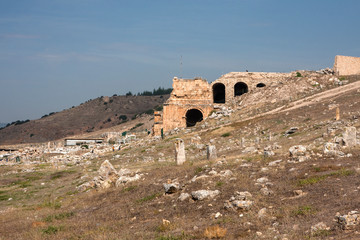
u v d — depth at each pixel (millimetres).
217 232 16625
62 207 31656
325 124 51500
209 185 25094
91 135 175375
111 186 35531
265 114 75125
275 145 37406
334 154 26406
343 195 18188
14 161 92250
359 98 65125
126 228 21125
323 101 71375
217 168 29141
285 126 61375
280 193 21000
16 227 25234
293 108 73062
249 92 97250
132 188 31359
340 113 57906
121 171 38906
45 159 87688
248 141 55375
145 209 24422
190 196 24094
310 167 24312
